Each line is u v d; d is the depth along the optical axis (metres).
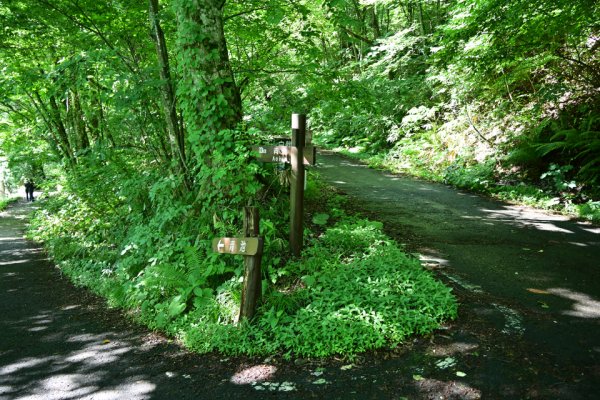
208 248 5.91
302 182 5.94
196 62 6.36
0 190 30.53
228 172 6.18
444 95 16.77
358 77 19.00
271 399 3.58
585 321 4.36
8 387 4.07
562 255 6.26
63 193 13.44
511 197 9.98
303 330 4.31
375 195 10.62
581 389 3.34
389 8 20.95
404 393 3.48
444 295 4.73
